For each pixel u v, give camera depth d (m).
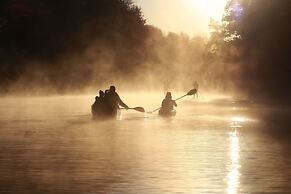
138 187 20.33
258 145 32.44
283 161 26.36
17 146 31.61
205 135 38.03
